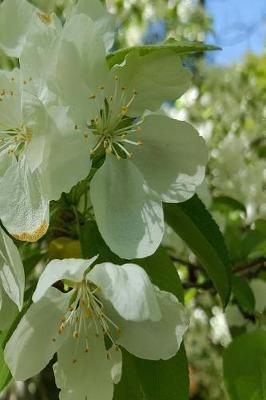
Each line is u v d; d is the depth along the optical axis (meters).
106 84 0.15
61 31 0.15
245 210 0.28
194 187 0.15
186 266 0.25
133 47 0.15
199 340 0.36
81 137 0.14
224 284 0.17
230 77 0.47
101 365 0.15
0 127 0.15
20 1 0.16
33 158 0.14
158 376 0.15
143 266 0.16
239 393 0.16
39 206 0.14
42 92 0.14
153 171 0.16
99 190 0.15
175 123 0.16
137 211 0.15
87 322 0.15
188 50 0.15
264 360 0.16
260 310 0.24
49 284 0.13
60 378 0.15
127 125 0.16
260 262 0.23
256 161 0.35
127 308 0.13
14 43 0.16
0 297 0.15
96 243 0.16
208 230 0.17
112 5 0.58
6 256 0.14
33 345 0.15
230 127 0.44
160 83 0.15
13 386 0.32
